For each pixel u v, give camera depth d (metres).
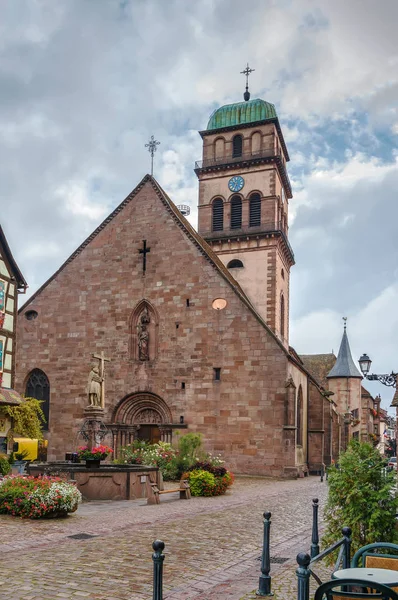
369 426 102.06
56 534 15.05
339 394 77.69
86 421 32.28
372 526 10.53
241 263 54.78
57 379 44.62
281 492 28.22
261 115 58.28
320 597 6.13
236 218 56.53
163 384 41.50
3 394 31.19
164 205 44.16
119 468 24.55
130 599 9.51
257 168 56.22
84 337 44.50
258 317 39.88
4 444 31.80
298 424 42.94
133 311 43.53
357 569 7.08
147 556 12.52
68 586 10.06
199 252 42.31
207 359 40.59
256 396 38.88
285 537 15.73
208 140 58.97
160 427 40.78
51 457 43.69
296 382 42.31
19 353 45.94
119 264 44.62
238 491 28.44
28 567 11.28
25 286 34.28
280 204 58.06
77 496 18.41
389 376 29.55
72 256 46.09
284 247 56.66
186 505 22.09
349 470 11.04
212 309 41.12
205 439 39.56
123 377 42.75
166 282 42.88
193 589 10.34
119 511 19.80
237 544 14.52
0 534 14.88
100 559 12.15
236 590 10.36
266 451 38.03
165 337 42.12
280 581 11.03
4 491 18.25
